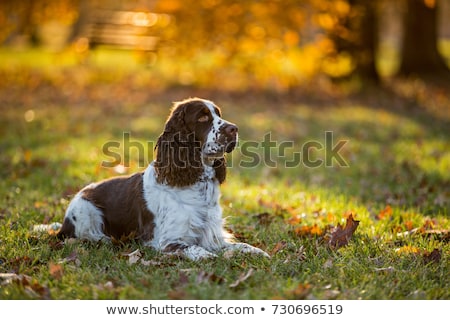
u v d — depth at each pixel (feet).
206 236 20.88
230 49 61.67
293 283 17.03
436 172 35.22
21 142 42.60
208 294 16.25
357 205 27.78
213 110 21.08
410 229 23.50
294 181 34.42
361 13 62.69
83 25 98.94
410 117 57.98
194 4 59.72
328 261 18.71
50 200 27.76
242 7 59.77
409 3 83.61
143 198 20.95
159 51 63.16
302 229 22.81
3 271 18.47
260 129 49.01
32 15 68.90
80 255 19.48
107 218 21.76
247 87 71.77
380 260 19.25
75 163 36.27
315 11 59.82
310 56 62.59
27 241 20.68
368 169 36.96
